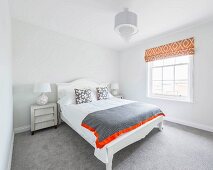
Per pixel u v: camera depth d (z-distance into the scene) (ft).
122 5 6.48
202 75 8.69
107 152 4.68
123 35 7.45
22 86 8.56
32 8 6.88
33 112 8.05
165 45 10.68
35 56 9.09
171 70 10.79
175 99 10.36
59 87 10.03
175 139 7.30
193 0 6.07
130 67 14.16
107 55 14.24
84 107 7.87
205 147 6.45
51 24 8.79
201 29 8.68
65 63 10.75
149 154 5.85
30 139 7.36
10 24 7.41
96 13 7.32
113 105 8.48
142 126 6.40
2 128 3.63
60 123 9.85
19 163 5.24
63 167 5.03
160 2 6.23
